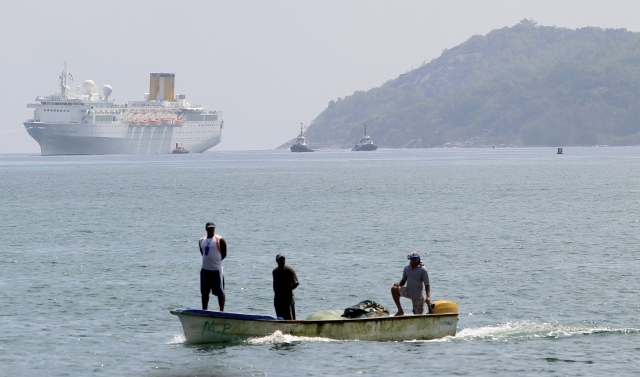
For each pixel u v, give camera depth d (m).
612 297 64.00
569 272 75.12
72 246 97.62
